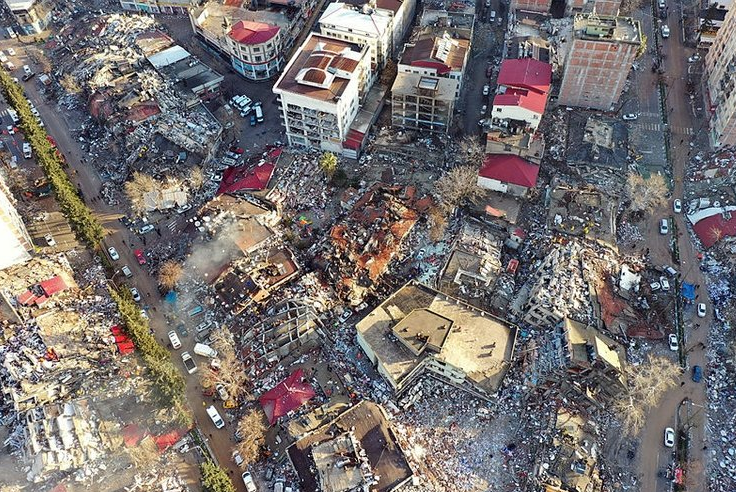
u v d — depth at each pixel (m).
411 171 170.25
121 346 137.00
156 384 127.31
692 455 121.19
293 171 169.62
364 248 149.75
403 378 123.69
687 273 148.38
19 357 133.12
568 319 129.00
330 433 118.88
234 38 189.88
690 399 128.38
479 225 155.62
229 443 125.25
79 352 135.12
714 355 134.75
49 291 142.88
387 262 148.88
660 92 185.88
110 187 171.62
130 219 164.50
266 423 126.38
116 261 155.75
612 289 141.50
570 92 179.50
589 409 125.00
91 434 123.06
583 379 124.00
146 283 151.25
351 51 171.88
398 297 137.00
